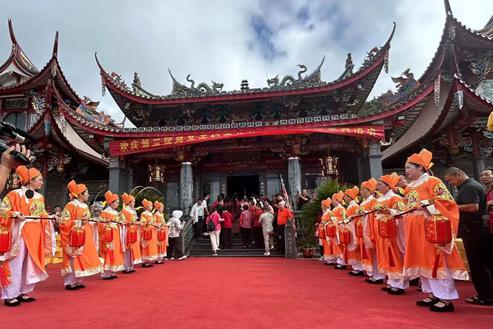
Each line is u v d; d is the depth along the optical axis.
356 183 21.16
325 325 4.24
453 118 17.33
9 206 6.04
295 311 4.99
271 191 22.75
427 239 4.89
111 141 19.78
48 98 19.98
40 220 6.61
